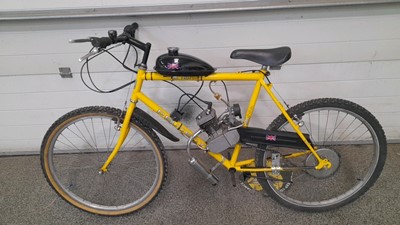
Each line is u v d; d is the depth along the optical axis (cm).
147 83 157
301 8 131
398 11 131
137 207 136
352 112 118
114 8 130
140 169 169
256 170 125
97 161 175
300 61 147
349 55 145
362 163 162
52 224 134
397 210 133
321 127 172
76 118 122
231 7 127
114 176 164
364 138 174
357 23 135
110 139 178
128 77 154
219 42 141
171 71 103
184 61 102
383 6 130
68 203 140
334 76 152
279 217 134
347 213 134
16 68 149
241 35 139
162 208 141
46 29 137
